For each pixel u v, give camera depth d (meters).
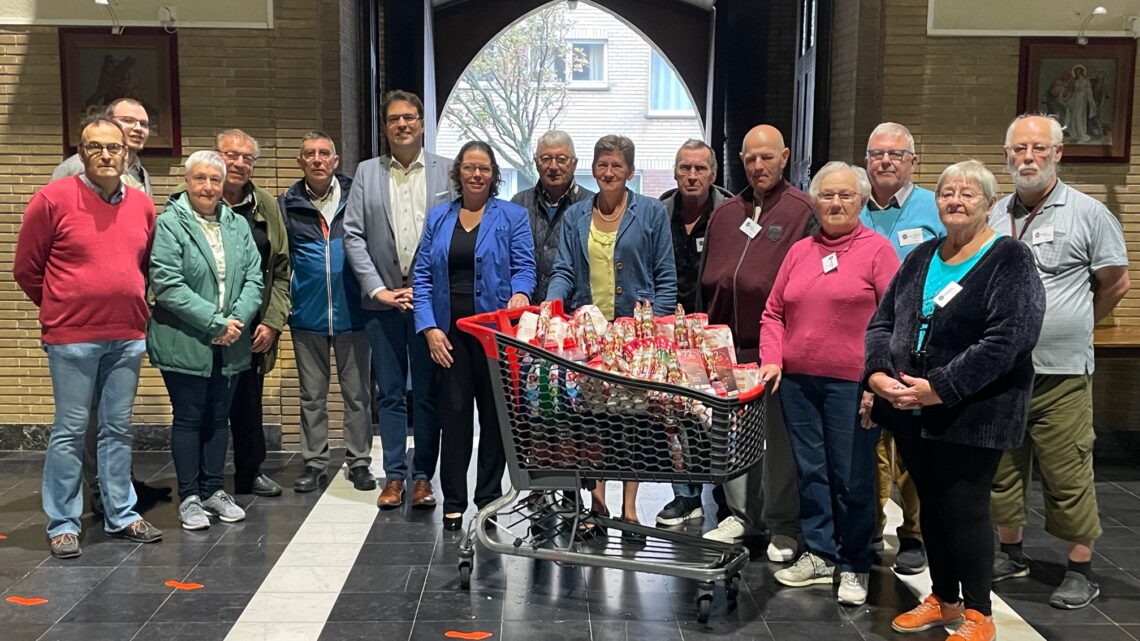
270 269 4.92
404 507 4.87
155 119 5.85
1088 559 3.80
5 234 5.91
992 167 5.75
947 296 3.13
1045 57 5.70
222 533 4.46
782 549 4.12
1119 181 5.84
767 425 4.10
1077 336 3.73
